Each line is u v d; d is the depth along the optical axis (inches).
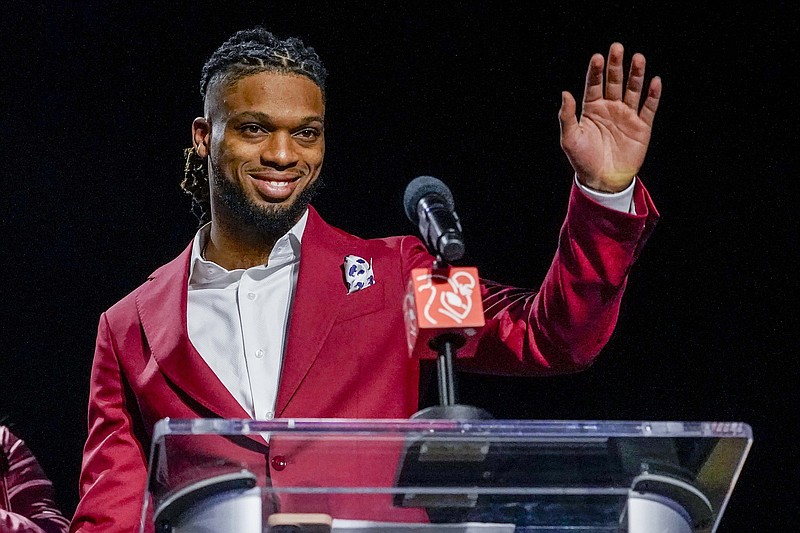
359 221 745.6
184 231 741.9
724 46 756.6
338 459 268.5
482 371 407.2
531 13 766.5
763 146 754.8
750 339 738.2
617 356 740.7
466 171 757.9
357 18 764.0
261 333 413.7
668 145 762.2
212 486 268.8
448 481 271.3
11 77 748.6
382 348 398.3
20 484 479.5
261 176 410.6
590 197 346.0
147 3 753.0
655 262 753.0
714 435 266.1
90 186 744.3
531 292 415.5
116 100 750.5
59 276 730.2
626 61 763.4
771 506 713.6
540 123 761.0
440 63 765.9
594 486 275.0
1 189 737.6
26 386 707.4
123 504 391.5
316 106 417.1
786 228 746.2
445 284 297.9
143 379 403.5
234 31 752.3
